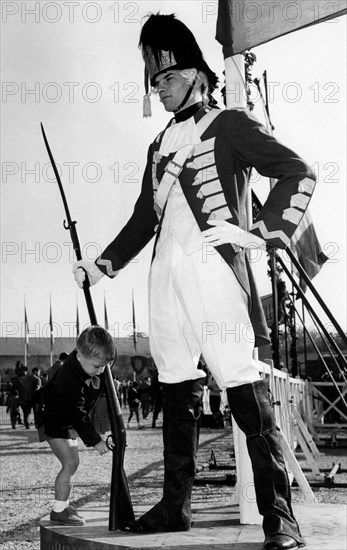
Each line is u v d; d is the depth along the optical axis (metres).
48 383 4.19
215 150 3.25
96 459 11.66
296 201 3.07
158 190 3.35
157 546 2.93
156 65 3.43
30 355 55.59
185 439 3.33
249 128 3.21
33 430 19.81
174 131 3.42
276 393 6.73
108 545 3.01
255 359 3.90
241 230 3.09
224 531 3.30
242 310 3.18
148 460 11.38
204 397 3.46
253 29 4.09
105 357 3.90
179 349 3.33
